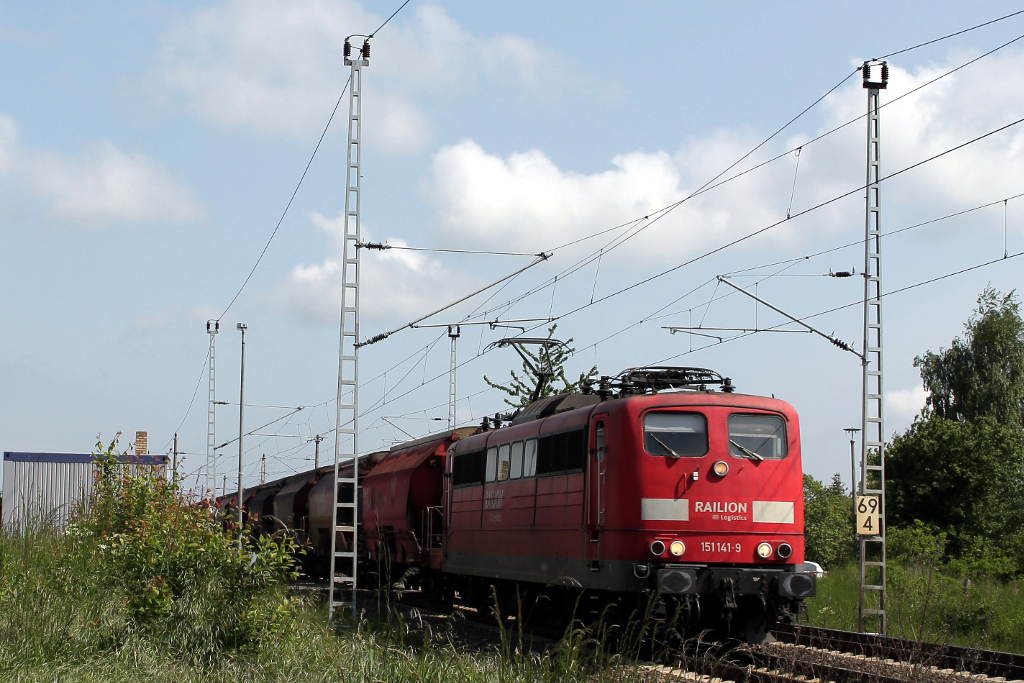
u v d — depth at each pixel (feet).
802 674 42.32
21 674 35.19
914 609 59.47
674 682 36.04
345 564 110.11
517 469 65.05
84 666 36.94
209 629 40.57
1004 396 169.07
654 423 50.93
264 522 146.82
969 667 43.14
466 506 74.38
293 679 36.81
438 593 83.20
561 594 59.62
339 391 71.31
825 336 72.90
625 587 49.65
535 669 33.96
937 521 132.57
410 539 86.38
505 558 65.77
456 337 123.75
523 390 106.83
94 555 48.29
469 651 47.32
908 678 38.22
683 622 48.55
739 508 50.39
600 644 35.01
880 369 67.62
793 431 52.26
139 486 50.34
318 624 47.01
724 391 54.95
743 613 50.39
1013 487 133.39
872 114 69.77
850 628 68.59
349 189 72.69
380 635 40.60
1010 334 171.83
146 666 37.68
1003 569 113.91
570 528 55.83
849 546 143.43
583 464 54.85
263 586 42.86
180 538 43.68
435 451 86.74
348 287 71.97
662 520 49.67
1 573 46.50
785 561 50.62
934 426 137.69
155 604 41.86
